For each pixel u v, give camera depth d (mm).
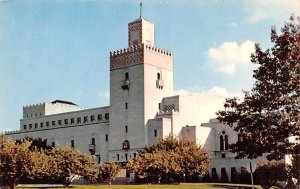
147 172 81875
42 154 66625
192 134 108562
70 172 72500
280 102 33375
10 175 56625
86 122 128125
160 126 107312
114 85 117688
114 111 116812
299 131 32594
